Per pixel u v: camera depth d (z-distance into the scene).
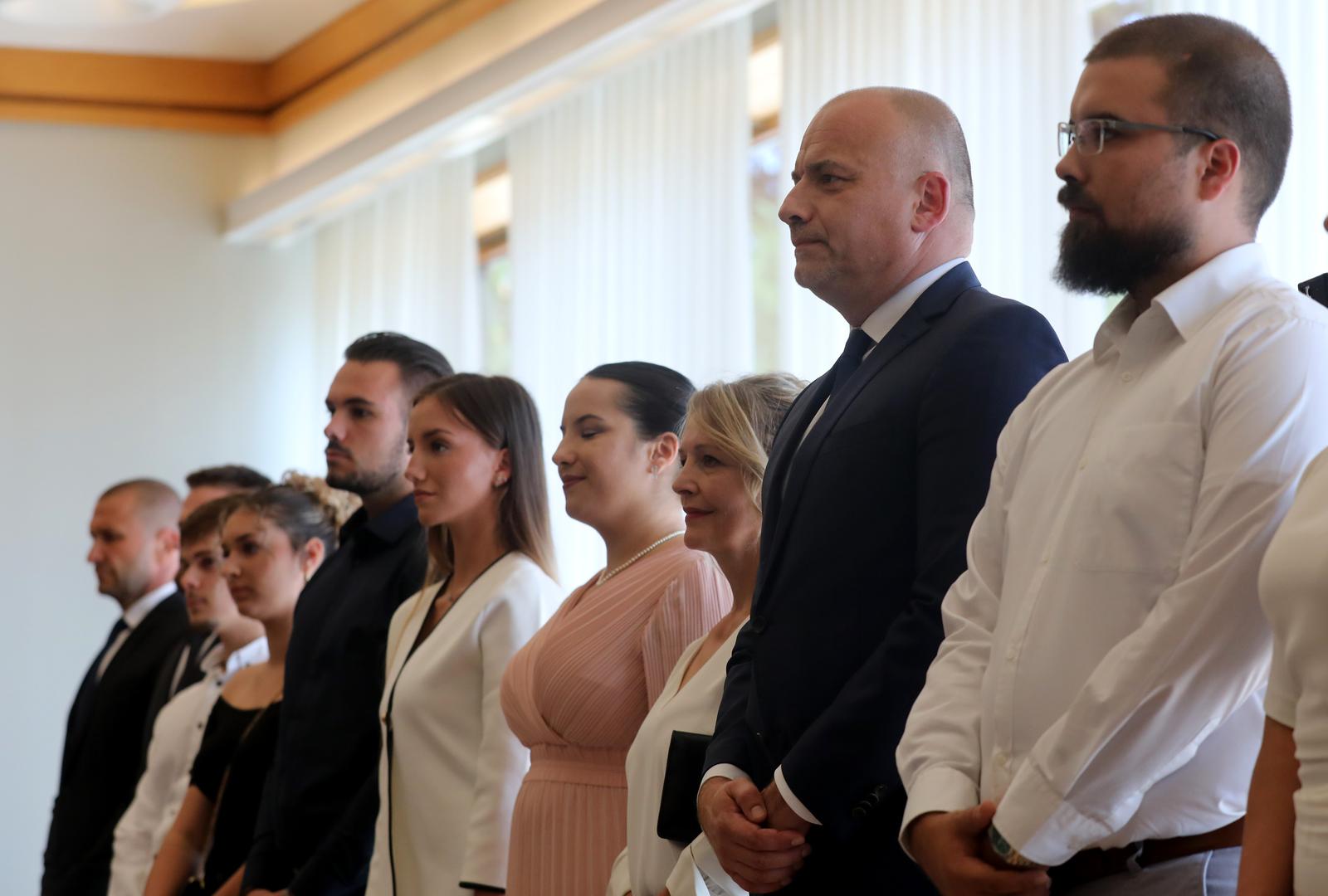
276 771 3.82
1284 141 2.02
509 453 3.53
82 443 8.65
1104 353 2.05
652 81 6.44
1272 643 1.76
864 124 2.50
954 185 2.52
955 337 2.34
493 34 7.20
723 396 2.84
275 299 9.03
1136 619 1.86
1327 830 1.56
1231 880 1.83
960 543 2.22
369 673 3.73
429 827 3.34
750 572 2.79
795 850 2.19
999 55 5.00
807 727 2.31
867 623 2.30
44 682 8.46
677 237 6.23
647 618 3.04
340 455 3.99
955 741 1.99
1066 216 4.74
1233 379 1.84
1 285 8.59
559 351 6.87
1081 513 1.92
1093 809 1.78
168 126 8.84
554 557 3.58
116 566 5.96
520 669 3.15
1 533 8.49
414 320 7.93
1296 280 3.98
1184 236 1.96
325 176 8.00
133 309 8.79
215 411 8.86
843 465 2.36
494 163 7.80
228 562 4.37
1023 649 1.93
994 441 2.27
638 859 2.71
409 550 3.85
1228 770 1.84
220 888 4.04
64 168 8.74
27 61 8.66
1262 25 4.14
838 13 5.59
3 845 8.30
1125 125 1.97
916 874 2.19
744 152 6.00
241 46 8.75
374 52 8.05
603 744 3.02
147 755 5.16
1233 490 1.79
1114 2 4.72
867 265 2.49
